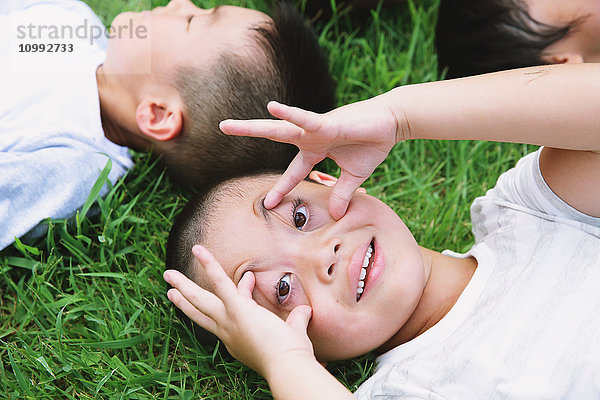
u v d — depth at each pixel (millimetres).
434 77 2055
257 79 1735
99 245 1740
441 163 1966
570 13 1718
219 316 1297
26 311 1635
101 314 1632
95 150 1808
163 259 1742
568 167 1366
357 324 1325
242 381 1494
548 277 1348
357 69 2078
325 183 1589
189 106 1770
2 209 1647
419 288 1361
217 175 1806
